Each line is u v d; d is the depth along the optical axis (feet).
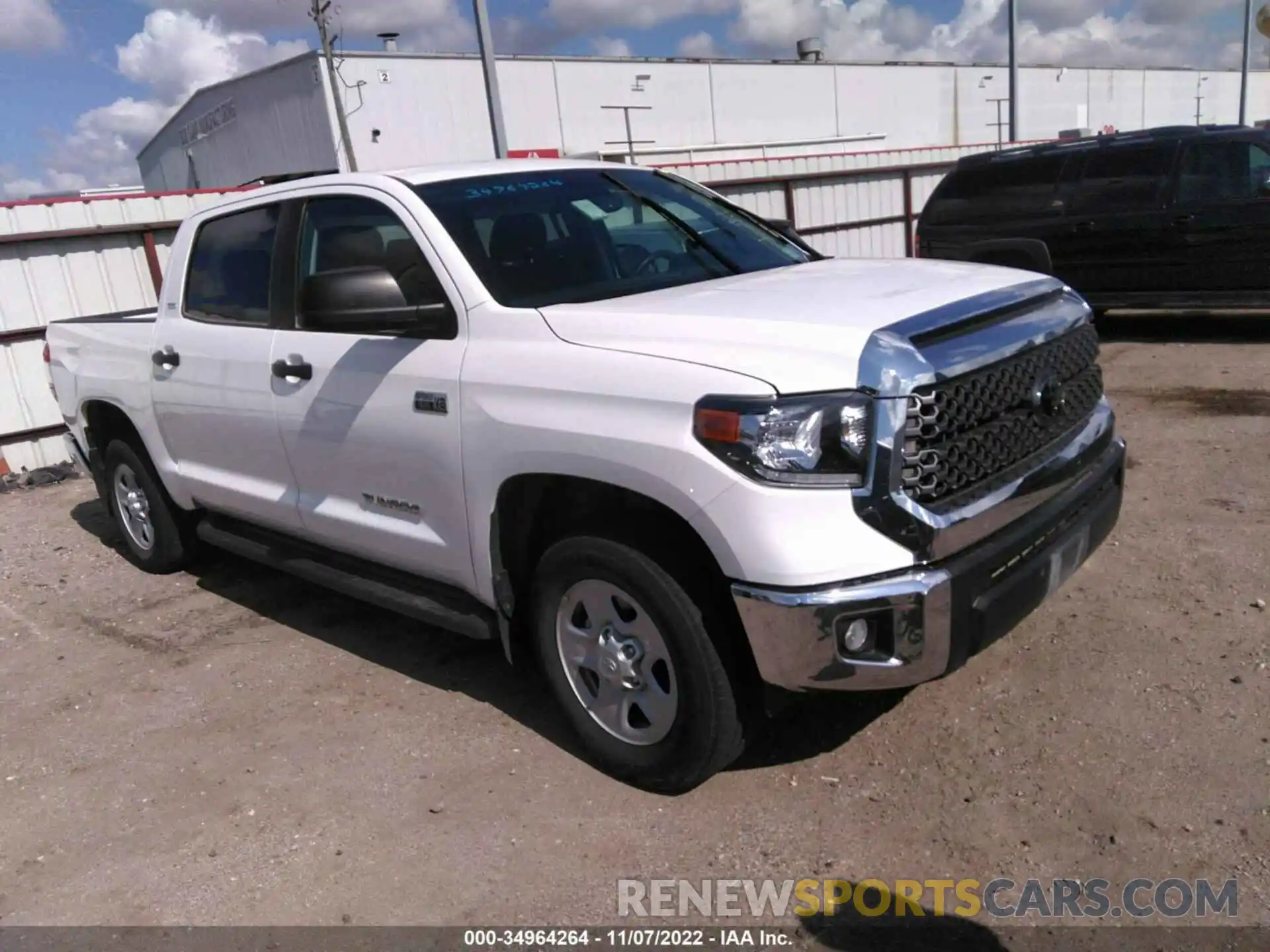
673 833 10.74
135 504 19.85
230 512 16.78
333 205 13.99
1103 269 33.88
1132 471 20.45
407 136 107.45
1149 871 9.46
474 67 110.42
